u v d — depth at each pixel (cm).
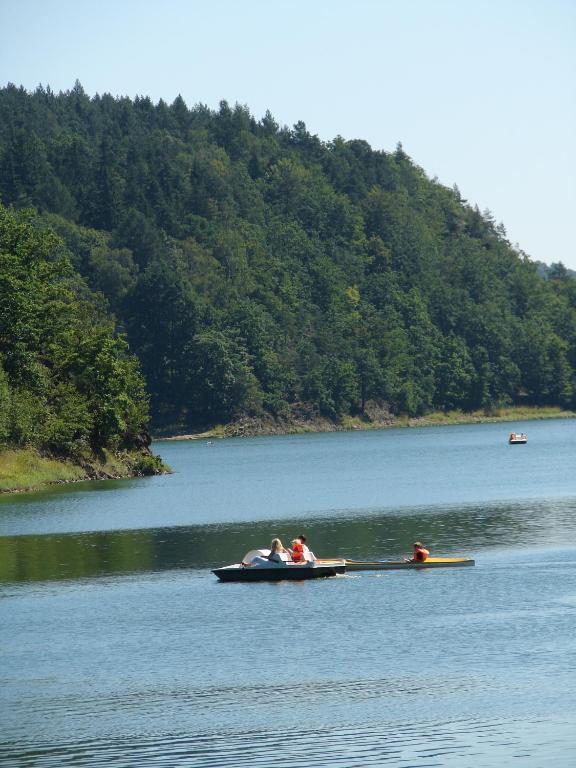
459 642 5900
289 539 10225
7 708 5059
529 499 13688
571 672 5294
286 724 4750
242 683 5328
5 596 7569
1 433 16562
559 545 9294
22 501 14550
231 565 8138
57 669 5650
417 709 4878
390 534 10438
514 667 5409
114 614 6888
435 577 7900
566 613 6494
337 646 5925
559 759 4288
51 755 4484
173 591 7625
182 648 5991
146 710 4981
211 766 4334
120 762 4397
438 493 15000
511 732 4569
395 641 5981
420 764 4291
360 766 4291
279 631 6309
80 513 12888
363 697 5066
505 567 8225
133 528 11338
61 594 7600
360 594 7331
